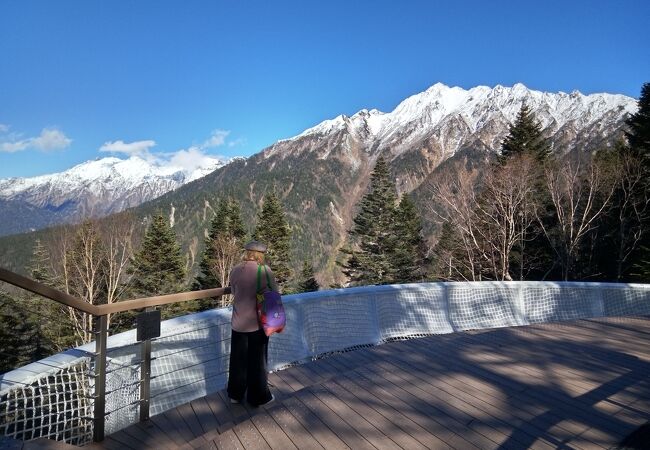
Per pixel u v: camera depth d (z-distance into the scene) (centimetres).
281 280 3284
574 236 2508
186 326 394
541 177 2553
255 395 363
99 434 308
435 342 525
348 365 460
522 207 2353
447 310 626
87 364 320
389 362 449
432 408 341
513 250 2623
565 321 639
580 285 707
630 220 2328
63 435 301
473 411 336
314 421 321
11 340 1493
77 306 275
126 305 314
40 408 288
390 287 586
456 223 2489
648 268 2069
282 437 299
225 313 432
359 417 326
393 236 3197
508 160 2538
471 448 284
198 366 406
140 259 2748
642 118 2295
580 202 2519
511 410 339
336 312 530
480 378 404
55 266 2330
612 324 619
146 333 334
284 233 3344
